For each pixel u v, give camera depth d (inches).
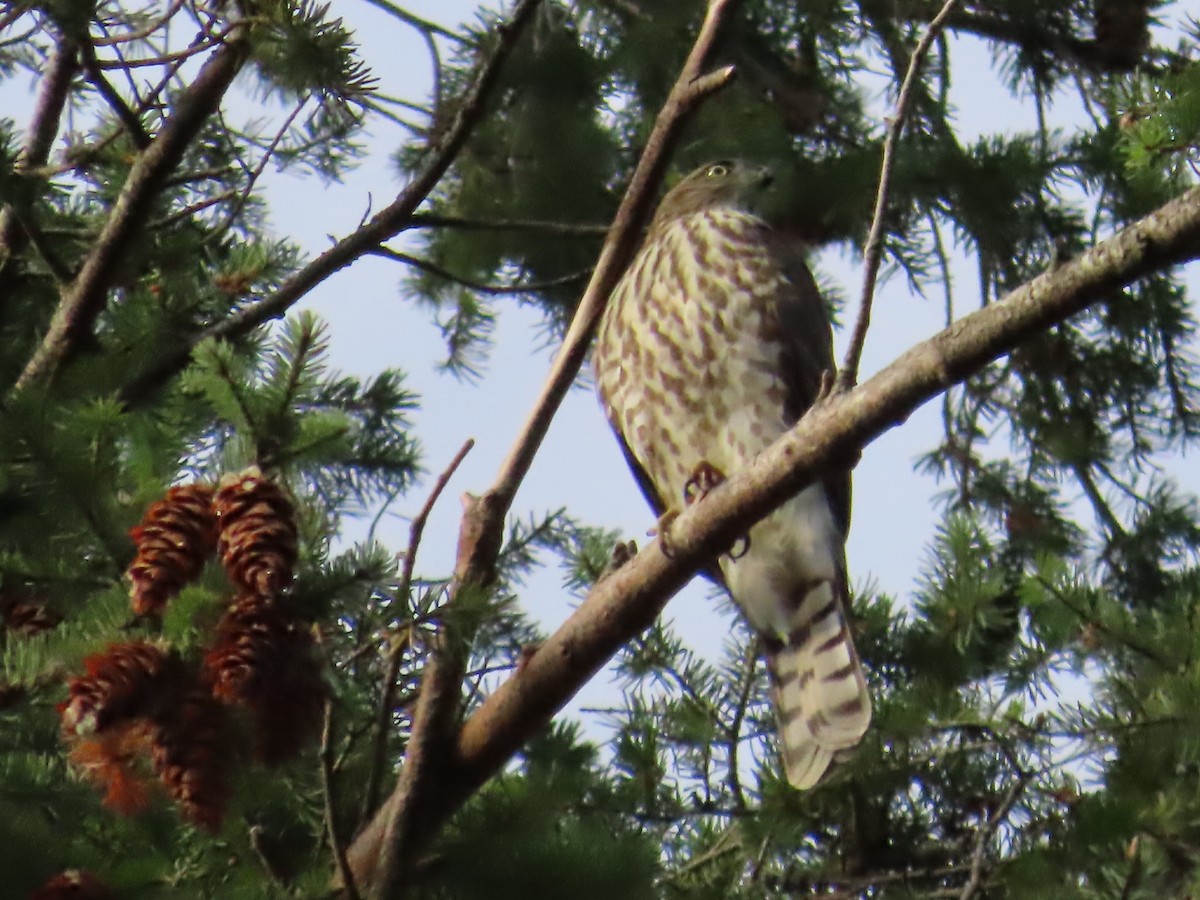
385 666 305.7
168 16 399.9
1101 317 569.6
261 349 421.7
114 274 426.6
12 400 312.2
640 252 458.6
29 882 272.7
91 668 264.5
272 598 266.8
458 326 565.0
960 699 455.5
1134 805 417.4
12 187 413.4
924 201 534.6
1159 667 436.5
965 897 433.4
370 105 410.6
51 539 318.0
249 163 513.3
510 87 515.2
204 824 266.5
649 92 526.9
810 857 473.4
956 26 568.4
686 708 465.7
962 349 259.1
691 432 434.0
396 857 295.7
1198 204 242.8
